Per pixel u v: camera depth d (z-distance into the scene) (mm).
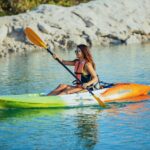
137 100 16781
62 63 16641
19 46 33281
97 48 32812
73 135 13469
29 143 12945
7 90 19125
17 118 15164
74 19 36969
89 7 38906
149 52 29484
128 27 38000
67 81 20891
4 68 24891
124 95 16891
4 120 15000
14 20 36000
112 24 37750
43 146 12680
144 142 12703
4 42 33562
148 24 39656
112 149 12305
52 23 36000
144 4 41469
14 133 13766
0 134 13711
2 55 30672
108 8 39375
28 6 43719
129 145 12523
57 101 16219
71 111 15836
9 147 12672
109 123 14391
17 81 21047
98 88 16688
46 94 16703
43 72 23250
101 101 16016
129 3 40656
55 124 14500
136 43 35281
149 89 17438
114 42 35750
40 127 14258
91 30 36344
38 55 29953
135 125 14086
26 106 16156
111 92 16719
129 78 21125
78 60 16594
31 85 20062
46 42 34094
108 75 21938
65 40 34344
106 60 26500
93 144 12703
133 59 26625
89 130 13836
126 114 15219
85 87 16312
